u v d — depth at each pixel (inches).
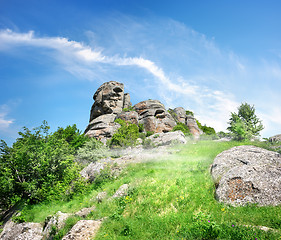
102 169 636.7
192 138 1288.1
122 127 1192.8
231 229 247.3
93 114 1876.2
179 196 386.6
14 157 689.0
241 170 370.3
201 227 265.0
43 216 521.3
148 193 421.4
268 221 265.4
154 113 1728.6
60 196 608.7
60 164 692.1
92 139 1027.9
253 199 317.7
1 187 631.2
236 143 757.9
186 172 503.2
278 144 615.5
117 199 434.0
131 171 601.3
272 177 331.6
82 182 619.5
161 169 567.2
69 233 335.0
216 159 474.3
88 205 468.8
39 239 437.7
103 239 300.2
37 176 687.1
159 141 1096.8
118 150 1018.7
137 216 346.6
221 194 353.4
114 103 1866.4
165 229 297.9
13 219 553.0
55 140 765.3
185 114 2108.8
